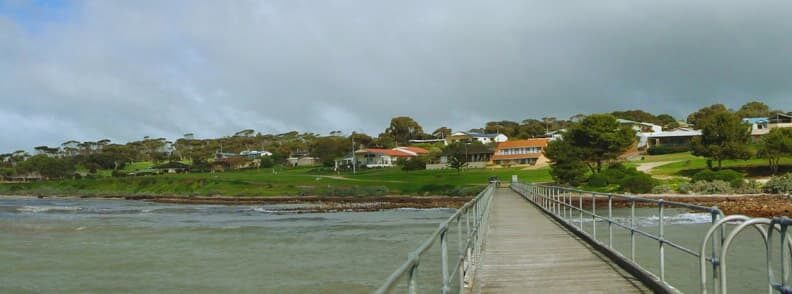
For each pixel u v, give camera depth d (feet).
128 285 63.41
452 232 87.81
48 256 84.43
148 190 350.02
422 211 173.06
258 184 309.01
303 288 59.11
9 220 152.05
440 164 337.52
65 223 140.67
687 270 55.52
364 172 348.38
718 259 21.40
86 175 456.45
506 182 237.04
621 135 223.71
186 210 200.03
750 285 48.52
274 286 60.44
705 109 455.63
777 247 63.46
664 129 373.81
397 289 52.90
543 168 285.43
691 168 222.07
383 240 94.58
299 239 98.89
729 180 165.37
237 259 78.02
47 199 317.01
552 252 43.93
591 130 223.30
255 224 132.36
